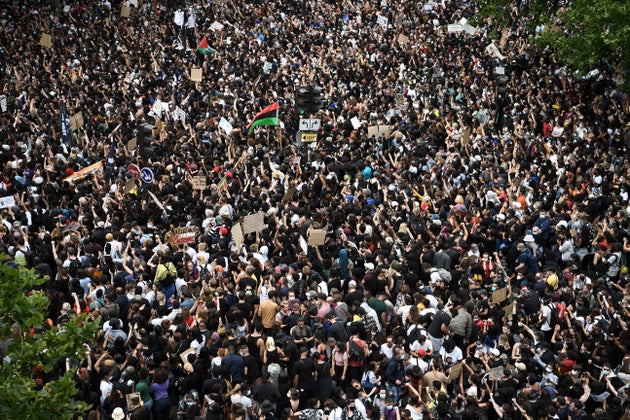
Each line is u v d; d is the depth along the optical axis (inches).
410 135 1528.1
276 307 866.8
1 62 1878.7
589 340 885.2
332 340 822.5
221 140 1475.1
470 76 1895.9
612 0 1497.3
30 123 1477.6
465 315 861.2
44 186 1216.2
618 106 1686.8
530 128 1615.4
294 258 1040.2
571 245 1120.2
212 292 878.4
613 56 1614.2
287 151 1434.5
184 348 795.4
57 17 2208.4
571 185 1346.0
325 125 1573.6
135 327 812.6
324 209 1151.6
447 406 743.1
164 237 1057.5
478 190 1263.5
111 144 1382.9
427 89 1834.4
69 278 932.6
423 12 2417.6
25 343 573.0
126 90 1739.7
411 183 1290.6
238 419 717.9
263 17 2394.2
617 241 1114.7
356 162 1344.7
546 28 1745.8
